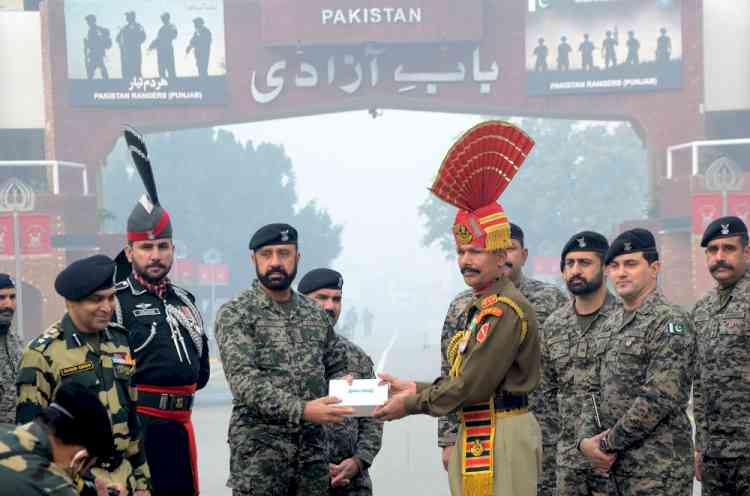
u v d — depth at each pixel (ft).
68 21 132.77
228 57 135.54
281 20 133.80
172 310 20.75
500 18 135.33
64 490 13.12
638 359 20.21
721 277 22.59
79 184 132.67
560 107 135.44
